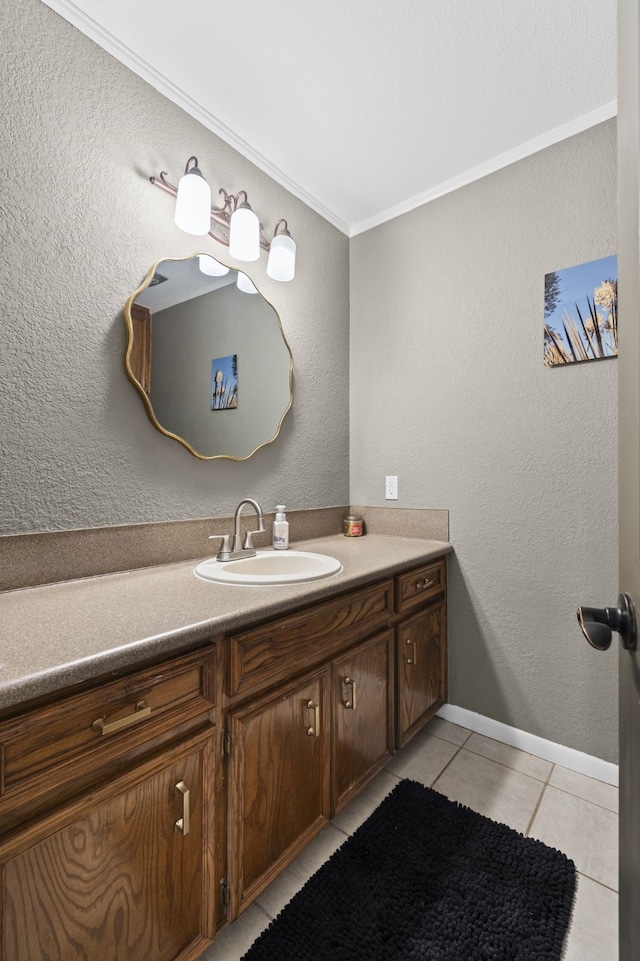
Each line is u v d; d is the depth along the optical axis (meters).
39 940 0.68
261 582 1.20
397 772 1.61
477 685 1.87
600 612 0.64
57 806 0.71
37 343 1.16
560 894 1.12
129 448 1.36
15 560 1.12
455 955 0.98
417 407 2.04
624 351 0.64
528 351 1.73
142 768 0.82
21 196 1.12
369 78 1.46
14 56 1.12
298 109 1.58
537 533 1.72
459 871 1.19
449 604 1.95
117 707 0.79
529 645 1.74
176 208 1.42
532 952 0.98
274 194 1.86
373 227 2.21
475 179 1.87
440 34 1.32
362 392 2.24
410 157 1.82
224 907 0.98
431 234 2.00
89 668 0.72
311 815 1.20
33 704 0.69
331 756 1.28
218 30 1.30
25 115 1.13
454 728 1.90
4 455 1.10
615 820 1.37
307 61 1.40
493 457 1.82
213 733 0.95
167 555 1.45
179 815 0.88
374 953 0.99
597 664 1.59
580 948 1.00
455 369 1.93
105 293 1.30
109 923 0.77
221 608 0.99
